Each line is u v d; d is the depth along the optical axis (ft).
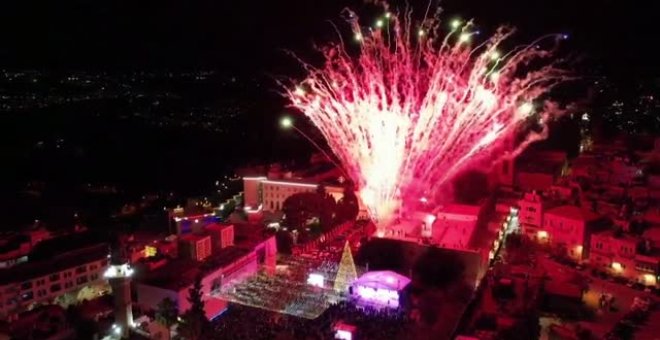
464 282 310.45
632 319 262.06
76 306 299.38
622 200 389.19
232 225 367.66
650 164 453.17
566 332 255.29
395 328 263.70
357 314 277.64
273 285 320.50
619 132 606.14
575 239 347.36
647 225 347.77
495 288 288.71
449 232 376.07
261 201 499.10
